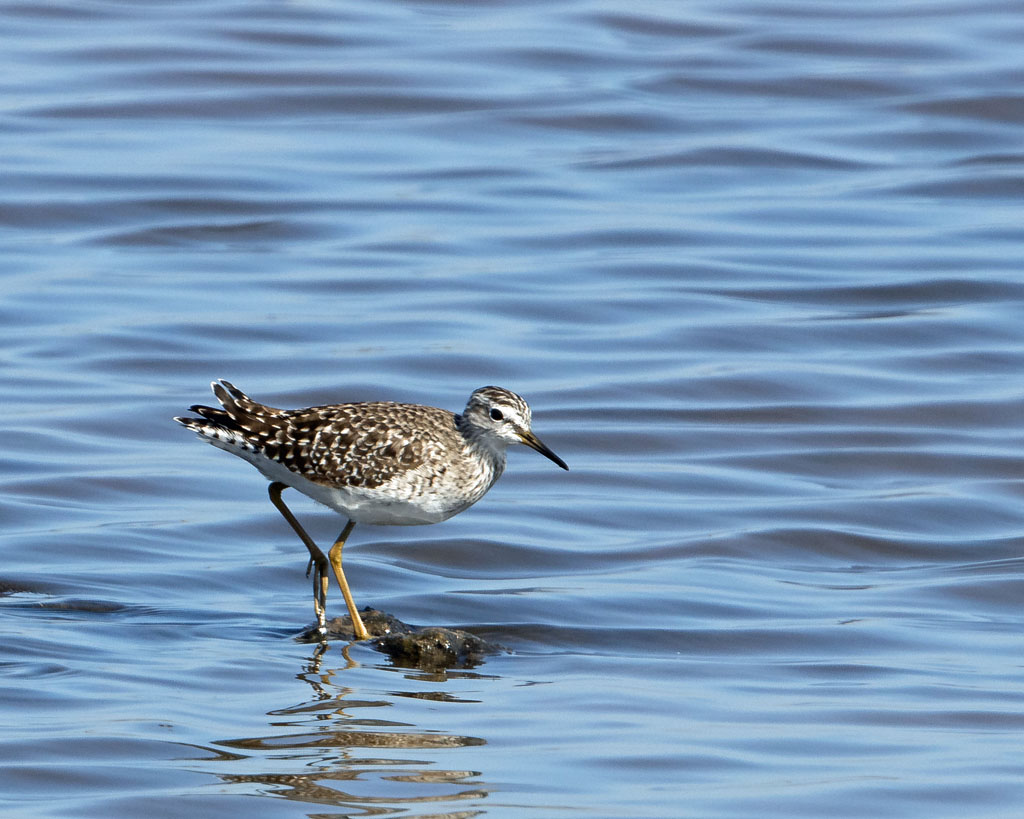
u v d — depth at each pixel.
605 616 13.22
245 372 19.92
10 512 15.55
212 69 32.12
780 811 9.23
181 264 23.86
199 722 10.42
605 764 9.88
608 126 30.17
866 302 22.73
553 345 21.09
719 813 9.19
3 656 11.60
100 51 32.94
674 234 25.33
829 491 16.81
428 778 9.60
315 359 20.38
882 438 18.31
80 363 20.08
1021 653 12.31
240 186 26.94
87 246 24.50
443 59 33.09
